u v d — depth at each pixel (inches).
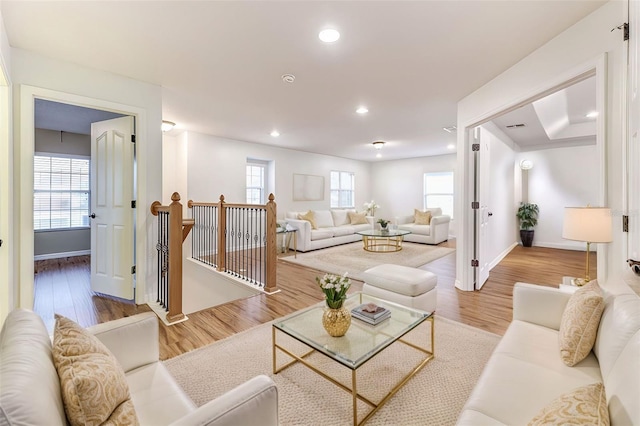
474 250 142.7
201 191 217.8
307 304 125.4
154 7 75.5
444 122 184.1
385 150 289.7
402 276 110.1
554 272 176.4
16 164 96.3
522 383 47.9
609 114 71.6
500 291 141.6
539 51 94.4
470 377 73.5
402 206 349.4
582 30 79.3
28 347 33.7
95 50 97.2
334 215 300.5
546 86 91.6
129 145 123.8
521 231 264.7
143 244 125.0
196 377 74.5
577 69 80.5
